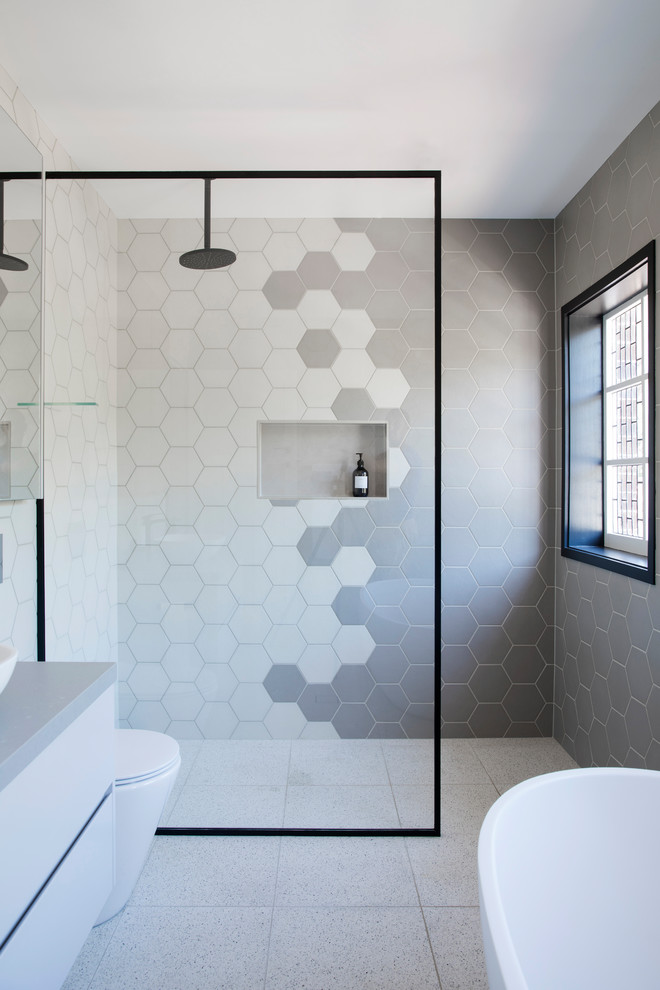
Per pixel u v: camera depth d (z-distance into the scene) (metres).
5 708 1.15
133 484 2.18
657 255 2.04
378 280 2.17
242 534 2.19
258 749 2.21
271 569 2.19
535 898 1.11
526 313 2.94
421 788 2.19
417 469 2.19
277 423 2.18
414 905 1.81
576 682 2.71
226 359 2.17
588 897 1.18
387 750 2.20
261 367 2.18
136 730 2.07
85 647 2.15
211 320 2.17
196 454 2.18
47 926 1.09
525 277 2.93
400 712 2.20
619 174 2.30
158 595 2.19
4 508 1.85
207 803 2.20
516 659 2.97
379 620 2.20
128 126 2.16
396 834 2.17
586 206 2.59
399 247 2.17
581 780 1.26
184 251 2.16
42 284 1.99
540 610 2.97
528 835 1.16
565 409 2.82
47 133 2.15
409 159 2.40
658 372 2.03
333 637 2.20
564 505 2.84
